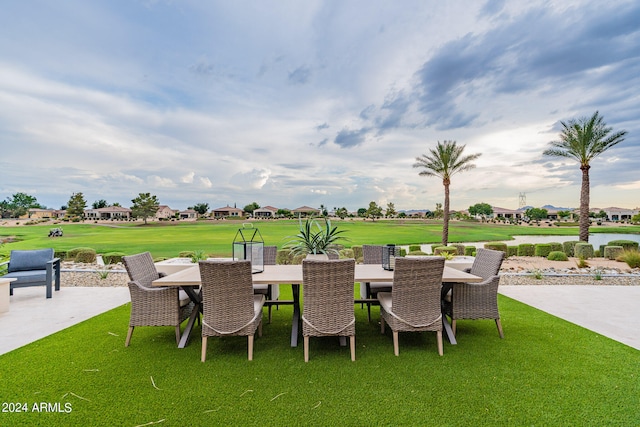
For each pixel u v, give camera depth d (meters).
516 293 5.72
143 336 3.68
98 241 20.09
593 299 5.28
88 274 7.46
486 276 3.93
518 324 4.03
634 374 2.68
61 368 2.83
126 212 64.94
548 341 3.45
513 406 2.21
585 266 9.14
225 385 2.53
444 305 3.66
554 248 12.47
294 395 2.38
